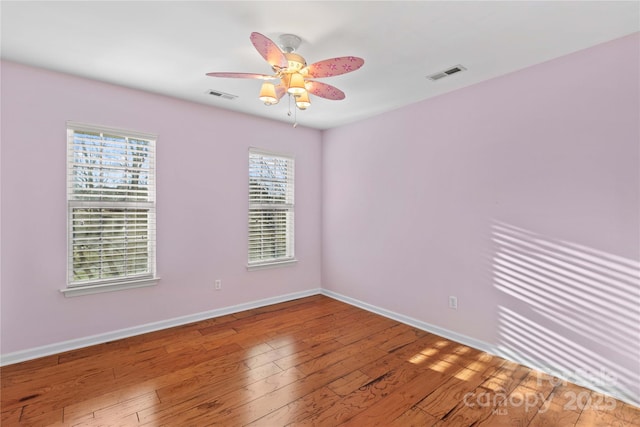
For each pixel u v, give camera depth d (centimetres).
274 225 416
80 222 283
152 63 251
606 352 215
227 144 366
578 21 192
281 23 195
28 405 201
